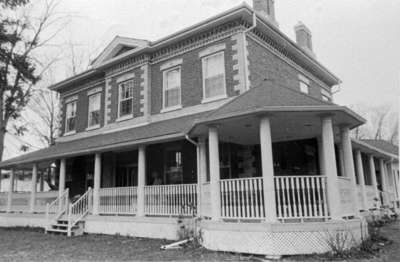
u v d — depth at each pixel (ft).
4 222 65.05
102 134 59.77
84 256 30.83
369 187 52.75
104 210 47.85
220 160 44.96
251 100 31.86
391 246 31.71
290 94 33.24
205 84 47.21
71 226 47.73
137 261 27.78
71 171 66.49
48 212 54.24
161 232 40.52
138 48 54.44
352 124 35.53
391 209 59.88
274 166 47.55
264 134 29.58
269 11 56.34
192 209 38.34
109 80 60.85
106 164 58.75
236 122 33.96
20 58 80.94
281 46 52.75
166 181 49.39
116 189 47.16
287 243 27.61
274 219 28.40
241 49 44.01
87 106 66.08
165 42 51.57
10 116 82.89
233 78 43.91
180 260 27.55
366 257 26.68
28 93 85.66
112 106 59.21
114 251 33.06
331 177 29.40
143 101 53.72
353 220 30.48
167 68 52.42
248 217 29.86
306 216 28.78
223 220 32.30
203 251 31.07
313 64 60.75
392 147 75.46
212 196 32.37
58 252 33.32
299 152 46.88
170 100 51.47
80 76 66.59
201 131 36.32
